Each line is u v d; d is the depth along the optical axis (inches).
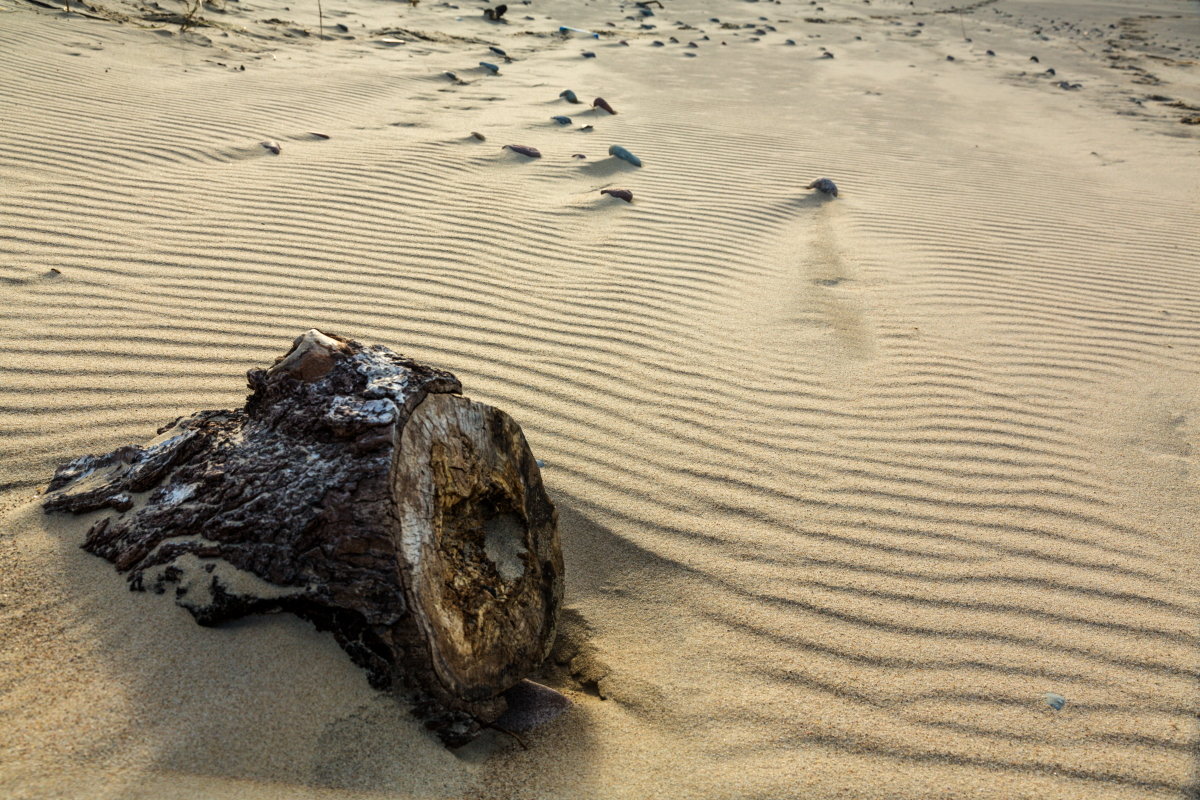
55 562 91.0
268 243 206.7
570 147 323.0
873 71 553.6
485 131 330.6
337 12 539.8
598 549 122.9
